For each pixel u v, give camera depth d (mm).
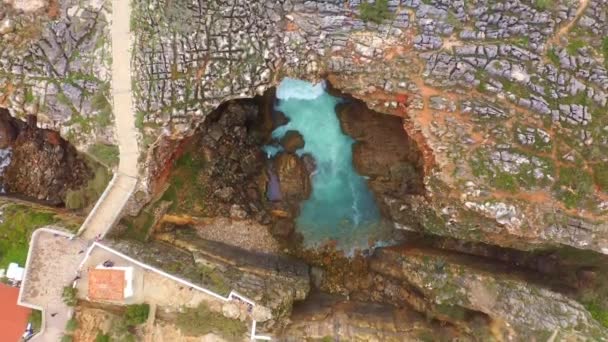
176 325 19656
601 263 20547
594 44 19766
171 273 19844
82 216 21734
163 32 21031
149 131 21078
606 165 19109
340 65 20797
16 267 20078
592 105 19438
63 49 21312
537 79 19656
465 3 20203
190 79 21172
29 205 22047
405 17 20312
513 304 19328
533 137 19375
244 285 20562
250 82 21328
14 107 21469
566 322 18734
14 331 19688
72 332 19688
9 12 21344
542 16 19844
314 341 20312
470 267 21062
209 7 21188
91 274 19016
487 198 19484
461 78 19828
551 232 19438
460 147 19734
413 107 20234
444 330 20766
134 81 21000
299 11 20984
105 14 21094
